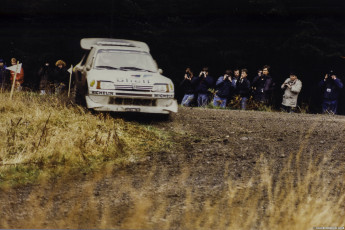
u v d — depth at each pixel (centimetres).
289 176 1355
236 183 1317
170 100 2103
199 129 2044
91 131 1778
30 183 1343
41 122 1820
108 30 4428
